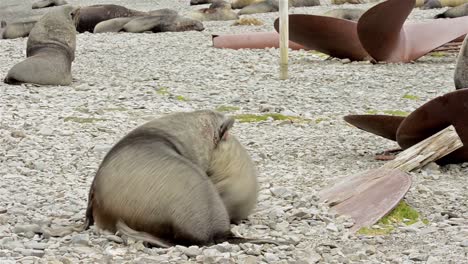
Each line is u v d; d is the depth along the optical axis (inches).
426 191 713.6
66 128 1038.4
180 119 551.8
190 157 540.4
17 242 552.1
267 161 863.7
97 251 528.1
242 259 511.8
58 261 509.0
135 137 537.0
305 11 2977.4
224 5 2947.8
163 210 515.8
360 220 625.3
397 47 1654.8
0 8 3284.9
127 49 1955.0
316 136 1002.7
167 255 510.9
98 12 2549.2
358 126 875.4
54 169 821.2
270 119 1111.6
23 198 687.7
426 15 2699.3
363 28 1614.2
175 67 1638.8
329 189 700.7
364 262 525.0
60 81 1401.3
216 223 529.3
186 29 2417.6
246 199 579.5
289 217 625.0
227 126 565.3
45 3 3316.9
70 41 1435.8
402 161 789.9
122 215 524.1
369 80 1451.8
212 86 1400.1
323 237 581.3
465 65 1015.0
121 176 524.4
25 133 1003.9
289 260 516.7
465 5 2519.7
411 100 1259.2
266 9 3129.9
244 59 1734.7
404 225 624.4
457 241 577.3
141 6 3533.5
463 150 808.3
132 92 1332.4
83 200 684.1
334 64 1668.3
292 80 1461.6
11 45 2098.9
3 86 1376.7
